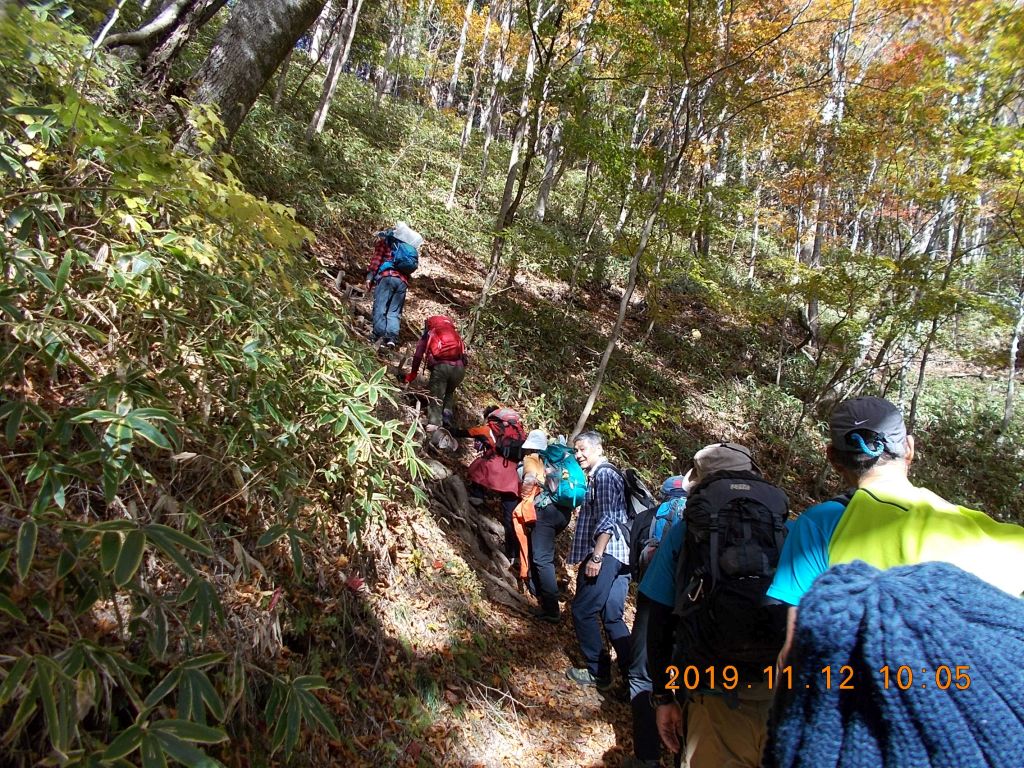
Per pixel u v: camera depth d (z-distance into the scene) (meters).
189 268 2.64
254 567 2.67
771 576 2.13
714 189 10.41
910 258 9.54
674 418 7.95
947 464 12.82
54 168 2.59
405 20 19.25
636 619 3.47
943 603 1.05
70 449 2.18
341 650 2.97
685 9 6.75
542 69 7.73
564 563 5.55
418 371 6.29
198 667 1.76
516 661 4.02
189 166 2.47
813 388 13.21
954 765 0.96
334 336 3.76
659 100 13.67
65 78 2.68
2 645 1.66
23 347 2.09
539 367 8.62
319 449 3.30
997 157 8.36
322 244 7.98
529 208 15.15
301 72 16.97
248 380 2.77
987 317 16.03
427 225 11.50
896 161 11.08
